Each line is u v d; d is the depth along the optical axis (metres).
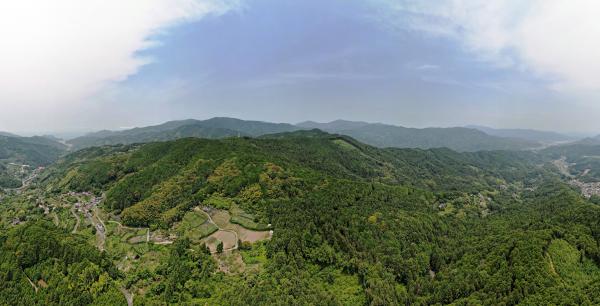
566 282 150.12
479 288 160.25
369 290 153.50
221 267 167.50
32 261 164.12
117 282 163.50
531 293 144.12
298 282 148.62
